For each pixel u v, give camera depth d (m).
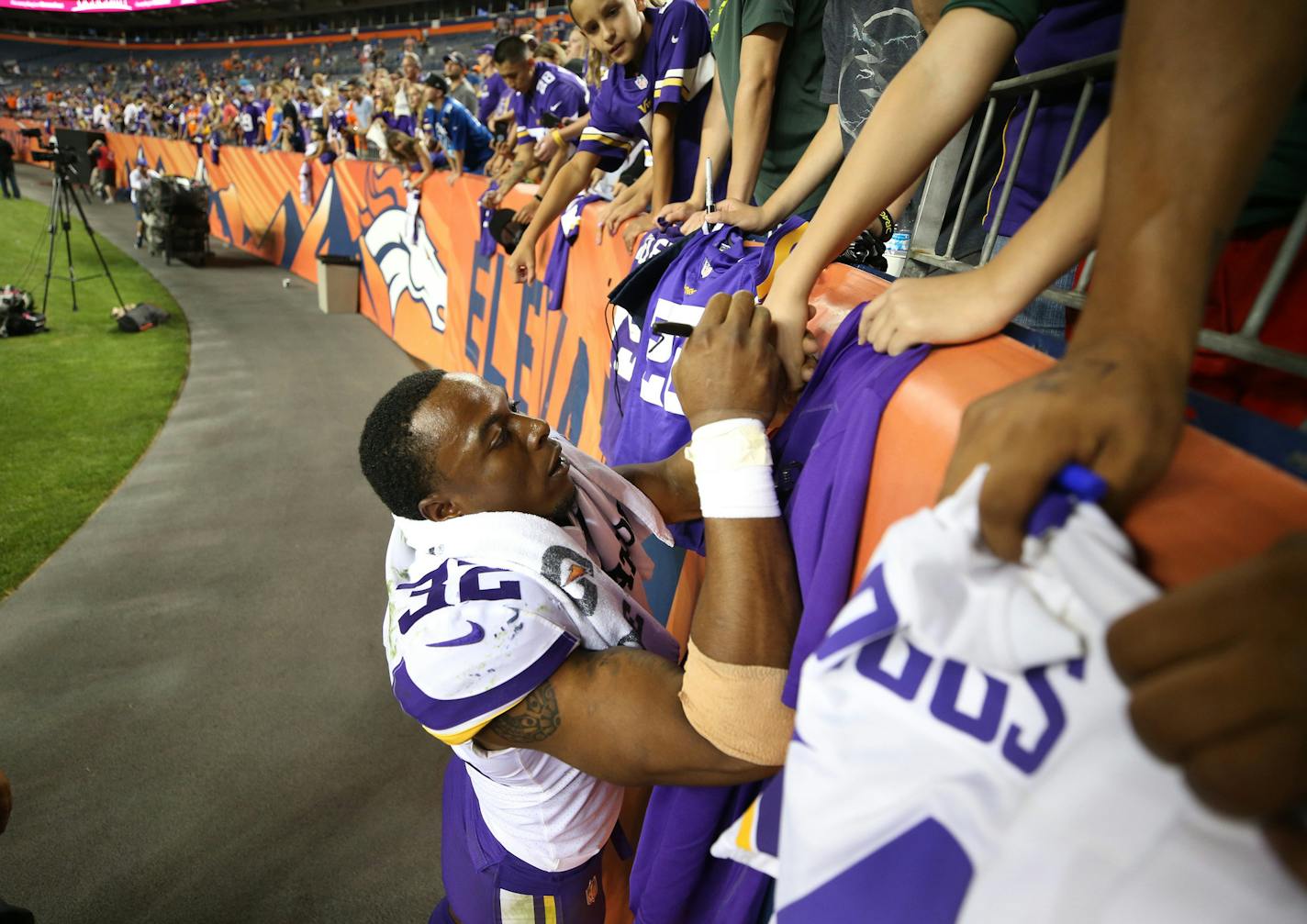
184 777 2.15
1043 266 0.61
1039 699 0.36
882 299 0.73
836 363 0.82
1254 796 0.27
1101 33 0.89
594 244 2.62
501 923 1.23
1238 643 0.27
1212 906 0.29
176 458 4.45
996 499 0.38
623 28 2.06
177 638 2.77
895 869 0.40
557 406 3.15
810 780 0.44
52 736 2.29
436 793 2.09
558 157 3.39
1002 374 0.59
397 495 1.05
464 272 5.13
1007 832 0.35
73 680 2.54
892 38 1.17
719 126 2.07
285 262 10.74
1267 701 0.26
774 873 0.69
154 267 10.55
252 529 3.60
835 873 0.42
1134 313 0.40
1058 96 0.99
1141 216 0.41
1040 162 1.03
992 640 0.37
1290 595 0.26
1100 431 0.37
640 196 2.33
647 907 0.95
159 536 3.53
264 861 1.89
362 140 9.06
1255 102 0.38
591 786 1.16
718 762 0.78
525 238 2.94
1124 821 0.31
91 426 4.92
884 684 0.42
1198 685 0.28
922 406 0.62
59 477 4.17
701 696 0.77
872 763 0.42
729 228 1.37
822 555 0.71
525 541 0.98
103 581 3.15
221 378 5.94
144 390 5.64
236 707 2.42
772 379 0.77
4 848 1.93
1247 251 0.71
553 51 4.87
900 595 0.39
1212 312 0.75
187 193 10.57
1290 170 0.66
